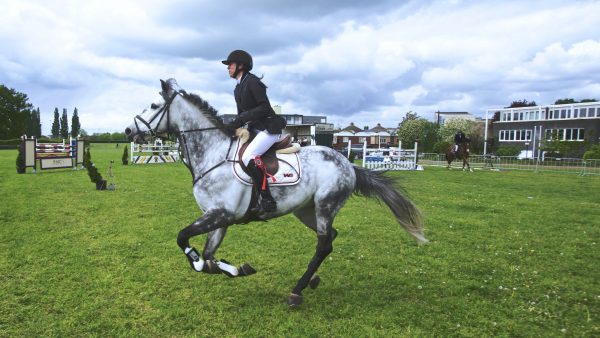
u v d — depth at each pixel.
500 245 6.04
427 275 4.76
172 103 4.02
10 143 53.09
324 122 69.88
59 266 4.81
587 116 40.38
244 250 5.62
